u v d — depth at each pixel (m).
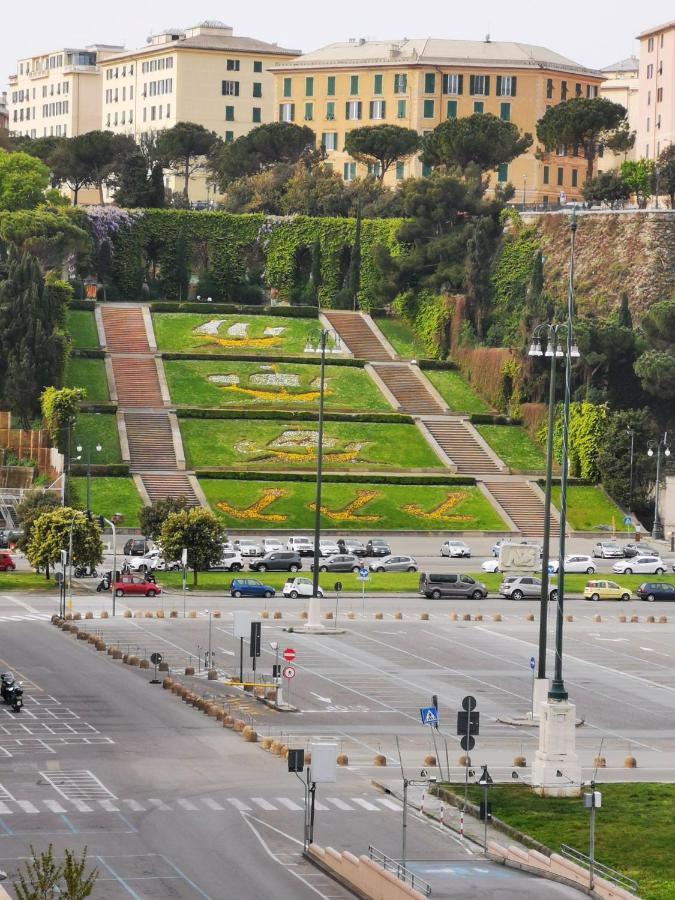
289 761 98.75
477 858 94.00
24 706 135.75
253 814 103.69
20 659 156.38
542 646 136.88
